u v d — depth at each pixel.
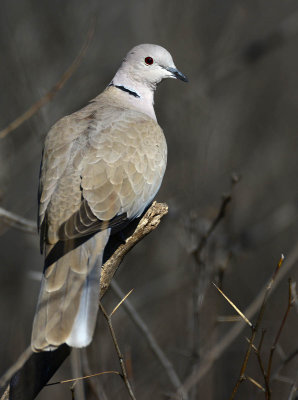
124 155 8.18
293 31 17.31
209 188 14.81
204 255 10.27
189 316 11.54
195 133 14.80
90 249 7.50
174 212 12.75
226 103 17.09
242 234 14.88
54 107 14.51
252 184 17.06
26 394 7.20
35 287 15.61
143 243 15.12
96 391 9.30
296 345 12.34
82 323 6.92
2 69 15.25
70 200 7.64
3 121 14.93
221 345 9.81
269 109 18.20
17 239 16.27
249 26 18.58
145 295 14.05
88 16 16.50
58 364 7.31
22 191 15.11
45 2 16.53
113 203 7.83
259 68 18.30
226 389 12.44
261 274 15.34
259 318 7.12
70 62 15.92
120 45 16.95
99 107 9.12
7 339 14.95
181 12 16.41
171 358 12.48
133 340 12.90
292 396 8.59
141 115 8.95
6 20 15.75
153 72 10.18
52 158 8.07
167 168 14.19
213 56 16.92
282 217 15.56
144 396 11.66
